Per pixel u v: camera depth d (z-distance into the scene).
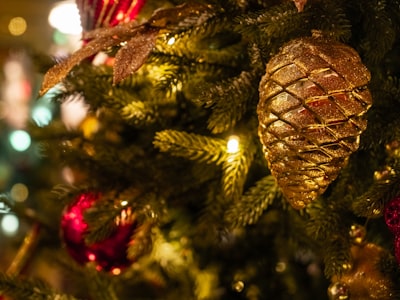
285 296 0.80
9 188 1.40
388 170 0.55
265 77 0.49
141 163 0.68
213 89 0.54
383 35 0.52
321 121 0.48
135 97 0.68
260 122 0.50
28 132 0.76
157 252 0.80
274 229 0.73
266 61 0.55
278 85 0.48
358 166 0.60
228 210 0.60
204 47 0.64
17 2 1.68
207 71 0.61
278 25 0.50
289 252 0.79
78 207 0.66
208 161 0.61
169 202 0.69
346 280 0.56
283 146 0.48
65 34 1.40
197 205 0.73
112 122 0.75
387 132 0.55
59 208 0.80
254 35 0.53
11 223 1.38
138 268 0.82
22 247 0.86
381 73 0.57
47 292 0.66
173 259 0.81
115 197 0.65
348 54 0.48
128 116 0.66
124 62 0.51
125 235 0.66
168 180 0.67
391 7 0.54
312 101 0.47
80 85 0.67
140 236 0.66
